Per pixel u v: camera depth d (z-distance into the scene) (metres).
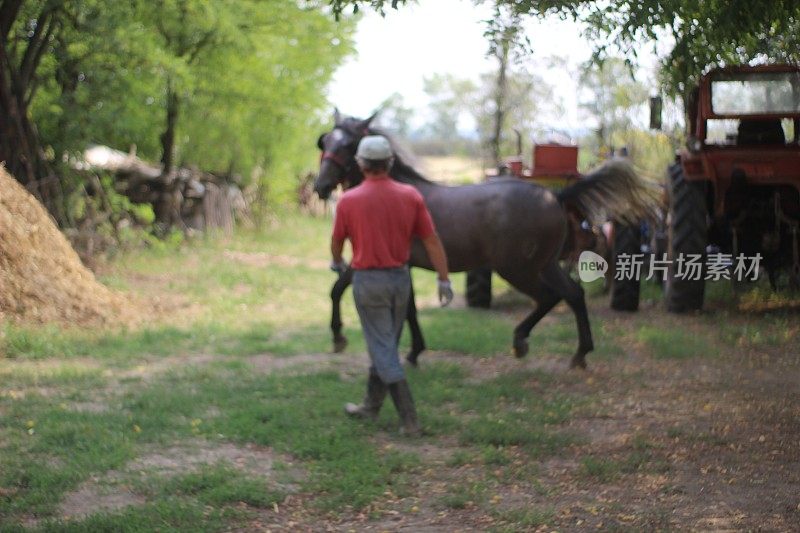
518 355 9.36
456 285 16.91
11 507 5.34
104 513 5.24
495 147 26.34
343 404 7.64
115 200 18.62
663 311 13.00
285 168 26.56
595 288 15.11
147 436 6.71
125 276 15.64
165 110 21.42
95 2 15.93
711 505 5.55
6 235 11.42
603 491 5.80
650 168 19.02
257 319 12.30
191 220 23.78
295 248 22.78
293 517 5.32
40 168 16.09
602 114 20.66
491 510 5.42
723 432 7.11
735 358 9.86
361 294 6.82
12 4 15.03
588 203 9.30
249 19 19.77
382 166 6.85
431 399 7.99
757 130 12.48
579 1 6.75
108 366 9.23
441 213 8.86
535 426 7.21
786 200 12.25
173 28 18.89
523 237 8.81
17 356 9.47
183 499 5.52
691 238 12.41
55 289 11.57
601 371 9.25
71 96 16.97
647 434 7.05
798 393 8.38
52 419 7.07
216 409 7.58
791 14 7.19
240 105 22.44
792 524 5.25
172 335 10.70
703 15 6.87
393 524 5.24
